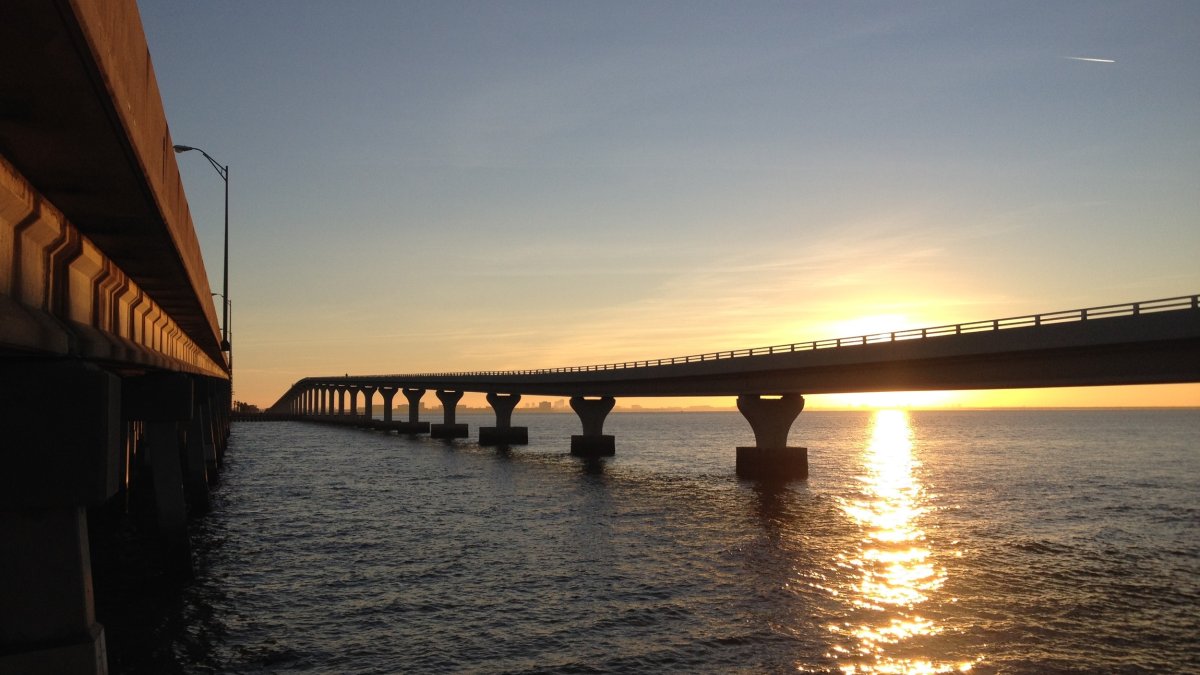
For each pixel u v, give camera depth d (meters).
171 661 22.83
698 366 78.31
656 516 52.59
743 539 43.53
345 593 31.03
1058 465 104.56
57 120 9.68
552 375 114.00
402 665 22.73
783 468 77.00
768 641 25.02
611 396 112.06
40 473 11.79
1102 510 57.34
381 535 44.88
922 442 186.88
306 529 46.84
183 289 23.84
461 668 22.53
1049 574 34.66
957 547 41.38
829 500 61.84
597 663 22.98
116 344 18.31
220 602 29.47
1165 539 44.56
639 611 28.47
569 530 46.78
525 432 144.00
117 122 9.75
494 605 29.30
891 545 41.84
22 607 11.95
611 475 83.31
